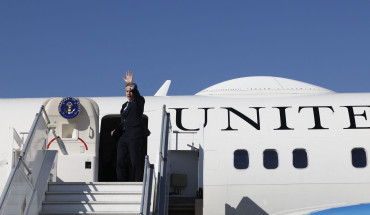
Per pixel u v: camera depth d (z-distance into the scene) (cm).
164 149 1038
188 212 1315
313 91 1566
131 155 1079
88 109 1341
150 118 1453
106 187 1025
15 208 826
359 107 1412
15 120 1486
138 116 1093
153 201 979
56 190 1023
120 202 972
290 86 1580
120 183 1023
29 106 1528
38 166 1009
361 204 1298
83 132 1341
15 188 820
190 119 1430
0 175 1390
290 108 1422
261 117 1409
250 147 1370
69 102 1330
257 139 1376
